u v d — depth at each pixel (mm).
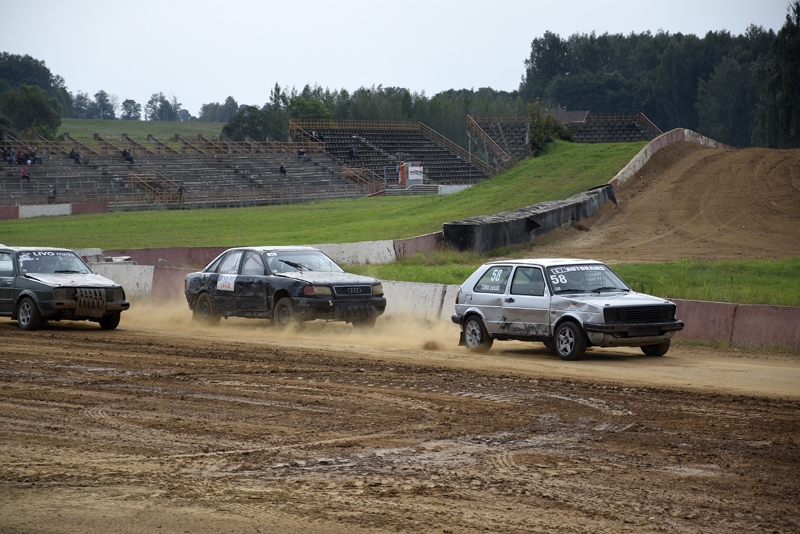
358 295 22312
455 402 13211
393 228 54688
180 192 84500
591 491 8727
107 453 10273
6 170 82688
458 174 114688
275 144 110500
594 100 192750
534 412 12500
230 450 10406
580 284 18734
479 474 9359
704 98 165625
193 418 12156
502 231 44812
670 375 15688
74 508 8219
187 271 30594
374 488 8844
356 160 113125
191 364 16859
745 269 33594
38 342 20078
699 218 49906
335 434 11211
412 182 103688
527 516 7977
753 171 58531
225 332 22812
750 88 155875
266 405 13023
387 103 150625
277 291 22562
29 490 8789
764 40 180375
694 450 10305
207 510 8156
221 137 118250
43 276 23078
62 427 11594
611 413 12398
